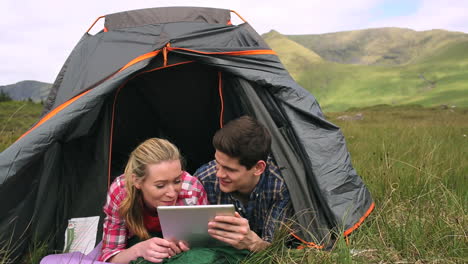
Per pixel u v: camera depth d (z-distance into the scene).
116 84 2.84
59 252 2.88
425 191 3.53
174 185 2.34
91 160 3.04
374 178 4.01
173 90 3.96
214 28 3.54
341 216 2.80
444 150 5.63
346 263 2.34
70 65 3.53
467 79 138.75
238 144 2.27
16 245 2.78
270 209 2.69
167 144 2.35
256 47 3.39
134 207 2.44
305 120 3.08
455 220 2.86
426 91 142.00
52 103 3.56
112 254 2.44
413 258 2.50
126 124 4.16
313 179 2.90
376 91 149.38
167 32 3.39
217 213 2.19
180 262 2.21
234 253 2.35
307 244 2.69
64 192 3.04
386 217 3.03
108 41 3.51
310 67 184.12
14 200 2.71
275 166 2.80
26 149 2.54
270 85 3.07
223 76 3.28
